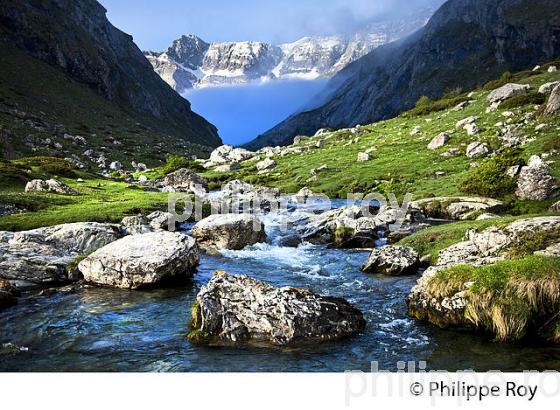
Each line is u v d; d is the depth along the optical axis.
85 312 17.59
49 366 12.79
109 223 31.95
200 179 71.38
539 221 21.09
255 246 31.00
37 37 171.50
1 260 21.47
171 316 17.09
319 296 15.60
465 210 39.19
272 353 13.51
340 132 109.75
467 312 14.95
